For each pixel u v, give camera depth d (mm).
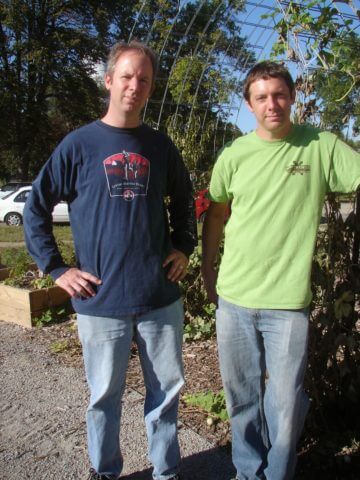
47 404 3375
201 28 9062
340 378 2889
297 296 2109
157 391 2391
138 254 2178
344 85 2764
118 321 2225
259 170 2139
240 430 2383
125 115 2137
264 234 2133
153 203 2215
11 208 17250
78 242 2248
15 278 5590
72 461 2744
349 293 2660
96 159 2143
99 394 2268
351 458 2627
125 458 2754
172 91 8461
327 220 2617
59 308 5168
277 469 2209
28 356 4203
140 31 10914
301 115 2834
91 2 26641
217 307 2375
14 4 24500
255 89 2078
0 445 2912
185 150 4988
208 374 3744
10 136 26688
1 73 25656
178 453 2465
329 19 2713
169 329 2316
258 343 2266
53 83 26062
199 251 4555
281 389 2160
